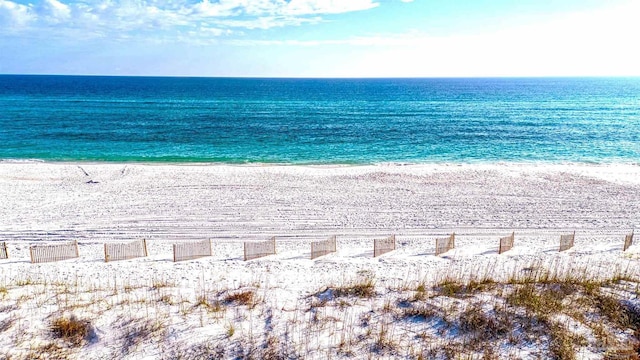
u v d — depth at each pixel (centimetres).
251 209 2658
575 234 2269
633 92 16388
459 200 2877
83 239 2144
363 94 15238
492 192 3067
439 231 2311
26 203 2738
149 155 4478
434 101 11888
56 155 4419
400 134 5881
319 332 1014
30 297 1206
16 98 11588
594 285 1282
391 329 1031
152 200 2820
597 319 1073
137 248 1862
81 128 6169
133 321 1048
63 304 1153
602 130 6269
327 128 6406
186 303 1178
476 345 952
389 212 2625
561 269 1505
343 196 2950
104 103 10431
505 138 5588
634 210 2691
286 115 8138
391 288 1306
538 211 2656
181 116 7812
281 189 3100
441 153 4675
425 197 2938
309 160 4303
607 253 1823
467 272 1542
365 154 4609
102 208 2652
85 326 1016
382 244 1933
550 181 3375
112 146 4919
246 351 928
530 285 1294
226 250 1981
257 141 5300
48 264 1717
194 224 2389
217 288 1339
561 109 9488
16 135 5509
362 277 1485
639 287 1269
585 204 2802
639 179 3466
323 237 2211
